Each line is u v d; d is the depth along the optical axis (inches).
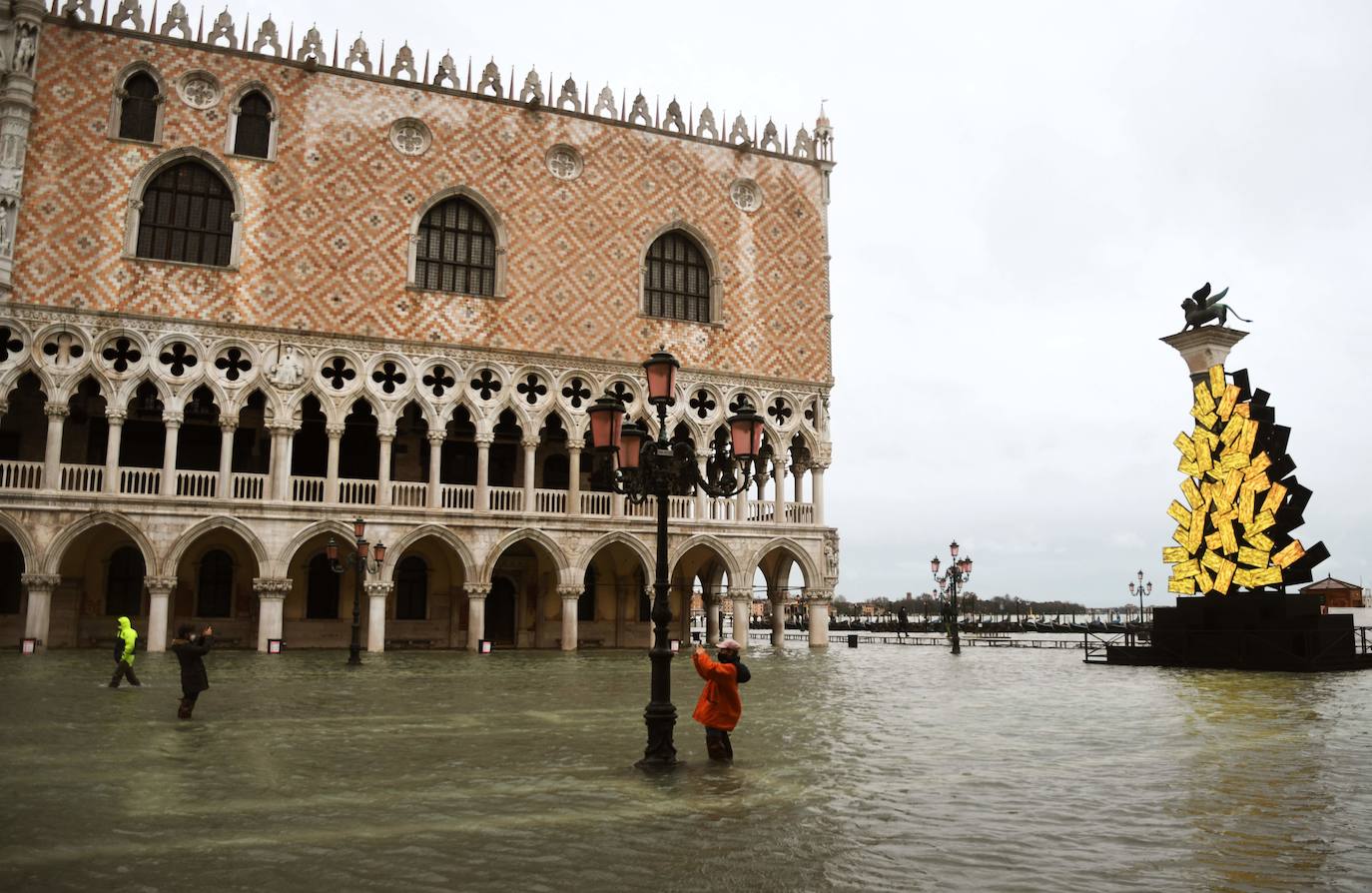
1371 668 1577.3
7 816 440.8
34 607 1488.7
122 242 1587.1
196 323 1609.3
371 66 1786.4
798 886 348.8
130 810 453.1
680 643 1862.7
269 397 1636.3
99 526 1649.9
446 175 1793.8
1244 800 495.8
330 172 1721.2
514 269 1817.2
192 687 762.2
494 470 1945.1
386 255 1736.0
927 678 1279.5
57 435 1525.6
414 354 1732.3
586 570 2034.9
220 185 1678.2
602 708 865.5
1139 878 362.6
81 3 1622.8
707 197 1982.0
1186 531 1680.6
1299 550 1546.5
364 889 340.5
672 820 443.2
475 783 522.3
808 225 2064.5
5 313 1513.3
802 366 2007.9
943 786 527.2
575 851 390.3
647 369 640.4
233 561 1761.8
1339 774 569.0
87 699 872.9
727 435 1945.1
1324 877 364.8
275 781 522.0
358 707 856.9
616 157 1921.8
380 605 1668.3
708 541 1877.5
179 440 1769.2
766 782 532.1
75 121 1584.6
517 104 1862.7
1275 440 1619.1
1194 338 1755.7
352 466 1851.6
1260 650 1498.5
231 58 1685.5
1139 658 1636.3
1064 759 617.6
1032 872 368.5
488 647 1718.8
